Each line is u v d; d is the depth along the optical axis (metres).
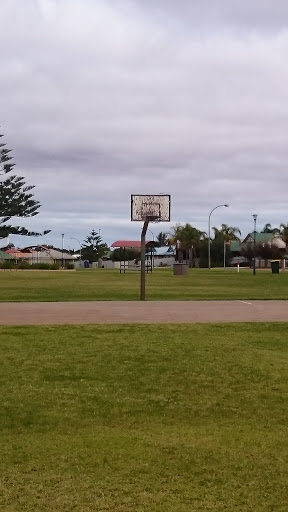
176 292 26.48
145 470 5.44
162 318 14.70
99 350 10.28
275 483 5.15
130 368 9.18
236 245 116.44
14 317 14.91
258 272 63.66
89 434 6.48
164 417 7.12
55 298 21.92
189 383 8.47
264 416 7.14
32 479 5.23
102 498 4.85
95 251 131.38
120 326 12.88
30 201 67.94
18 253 107.44
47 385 8.31
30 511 4.62
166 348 10.45
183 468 5.48
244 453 5.86
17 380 8.51
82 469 5.46
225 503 4.77
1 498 4.85
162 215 29.67
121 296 23.27
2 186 65.81
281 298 21.62
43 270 73.12
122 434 6.47
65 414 7.14
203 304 18.83
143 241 21.17
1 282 37.97
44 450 5.95
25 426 6.73
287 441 6.23
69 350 10.28
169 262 113.06
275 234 117.31
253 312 16.23
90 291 27.09
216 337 11.64
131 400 7.72
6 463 5.61
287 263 92.00
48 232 71.88
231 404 7.59
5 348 10.45
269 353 10.29
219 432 6.55
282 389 8.20
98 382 8.48
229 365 9.35
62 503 4.76
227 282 37.94
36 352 10.14
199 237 108.38
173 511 4.62
